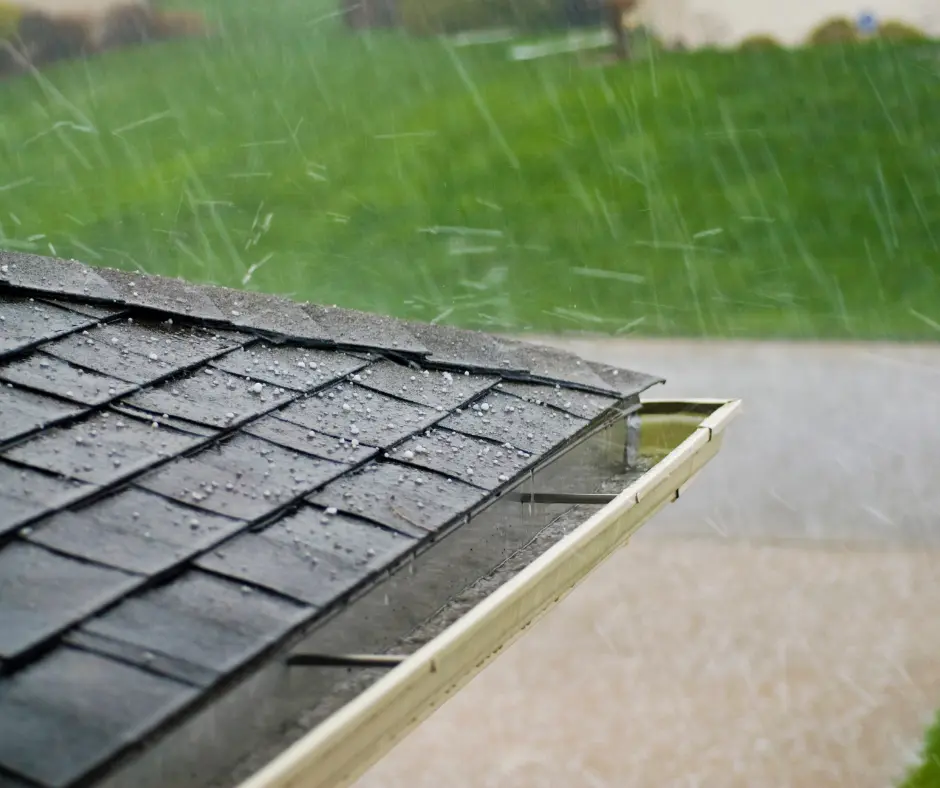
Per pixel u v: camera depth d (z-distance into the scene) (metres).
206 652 1.14
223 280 13.38
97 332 1.74
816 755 4.77
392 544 1.41
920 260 13.49
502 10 19.45
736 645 5.65
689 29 18.56
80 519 1.29
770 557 6.48
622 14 18.75
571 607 6.14
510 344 2.21
